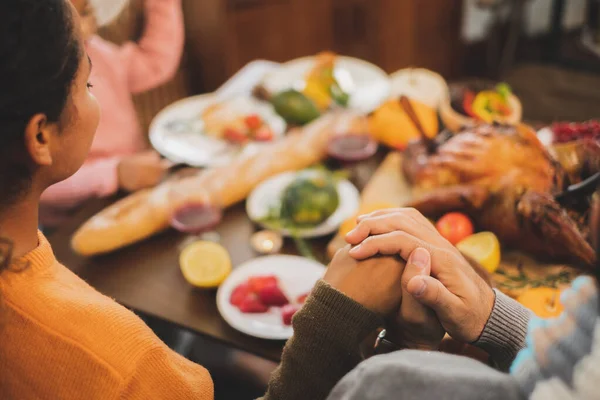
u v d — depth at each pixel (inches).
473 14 125.0
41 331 22.8
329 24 107.7
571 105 108.0
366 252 28.9
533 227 38.7
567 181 39.7
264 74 68.1
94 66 67.7
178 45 75.5
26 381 23.4
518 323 27.7
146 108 84.6
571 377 16.2
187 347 56.0
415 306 27.8
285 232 46.3
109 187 53.1
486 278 31.7
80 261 45.4
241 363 52.3
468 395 17.9
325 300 26.9
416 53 119.7
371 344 30.5
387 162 52.6
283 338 37.6
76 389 23.0
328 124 55.7
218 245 44.4
